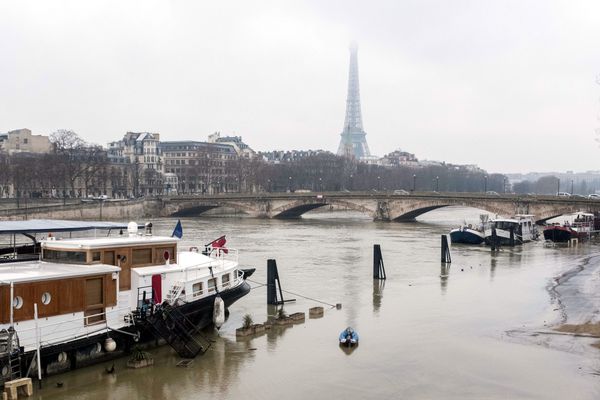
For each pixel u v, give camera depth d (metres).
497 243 104.00
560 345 43.25
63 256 40.41
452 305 56.16
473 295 60.78
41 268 38.69
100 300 38.94
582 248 105.00
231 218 185.00
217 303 45.56
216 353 41.56
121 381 36.16
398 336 45.78
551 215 142.75
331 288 64.06
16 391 32.88
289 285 65.38
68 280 37.06
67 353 36.81
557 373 37.75
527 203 146.00
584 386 35.69
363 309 54.56
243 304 56.12
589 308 53.97
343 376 37.56
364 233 128.38
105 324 38.84
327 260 84.38
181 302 43.66
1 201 174.12
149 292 42.12
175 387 35.59
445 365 39.34
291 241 109.94
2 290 34.41
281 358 40.72
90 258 39.69
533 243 112.94
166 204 192.00
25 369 34.56
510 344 43.62
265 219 181.12
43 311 36.00
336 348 42.88
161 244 43.81
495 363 39.59
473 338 45.12
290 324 49.12
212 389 35.41
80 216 161.88
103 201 169.38
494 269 78.25
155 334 41.00
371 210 173.75
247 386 35.94
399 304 56.59
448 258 83.25
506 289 63.97
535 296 60.09
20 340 35.03
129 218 177.50
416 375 37.69
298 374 37.84
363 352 42.00
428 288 64.50
